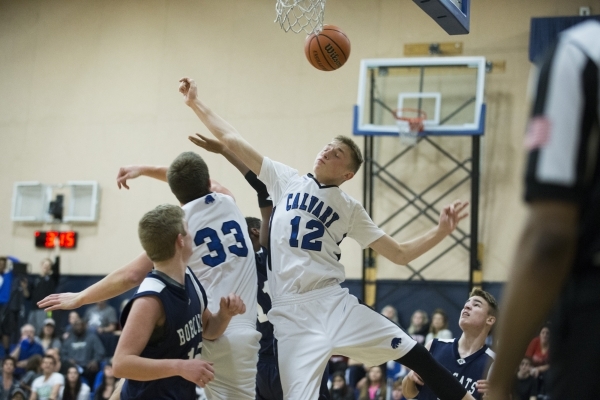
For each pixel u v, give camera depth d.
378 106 11.87
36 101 14.10
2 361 11.38
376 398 9.23
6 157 14.10
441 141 11.70
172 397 3.26
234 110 12.91
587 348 1.31
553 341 1.39
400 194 11.70
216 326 3.60
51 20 14.28
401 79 11.84
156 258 3.29
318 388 3.77
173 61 13.43
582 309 1.33
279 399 4.61
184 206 4.04
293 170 4.20
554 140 1.28
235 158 4.45
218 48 13.21
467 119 11.48
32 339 11.39
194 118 13.20
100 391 10.05
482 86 11.21
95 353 11.21
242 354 3.89
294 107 12.63
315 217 3.92
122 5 13.91
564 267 1.26
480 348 4.67
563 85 1.30
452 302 11.25
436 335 10.18
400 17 12.30
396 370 10.00
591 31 1.36
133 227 13.17
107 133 13.59
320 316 3.82
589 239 1.34
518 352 1.30
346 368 9.96
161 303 3.19
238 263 4.02
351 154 4.02
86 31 14.03
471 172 11.30
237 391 3.89
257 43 13.03
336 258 4.02
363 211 4.07
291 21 12.93
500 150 11.46
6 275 12.80
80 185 13.45
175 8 13.58
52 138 13.88
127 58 13.71
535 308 1.26
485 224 11.36
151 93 13.47
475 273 11.12
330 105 12.46
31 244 13.62
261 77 12.90
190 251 3.42
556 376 1.36
